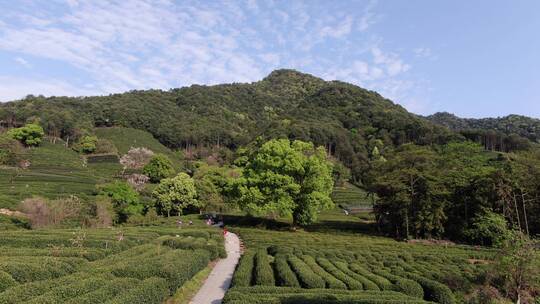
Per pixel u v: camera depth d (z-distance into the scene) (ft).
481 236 184.85
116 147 444.14
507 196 181.78
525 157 216.33
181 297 75.20
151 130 540.11
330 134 483.10
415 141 481.46
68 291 54.29
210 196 280.72
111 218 206.69
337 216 271.28
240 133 563.07
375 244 165.89
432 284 85.66
